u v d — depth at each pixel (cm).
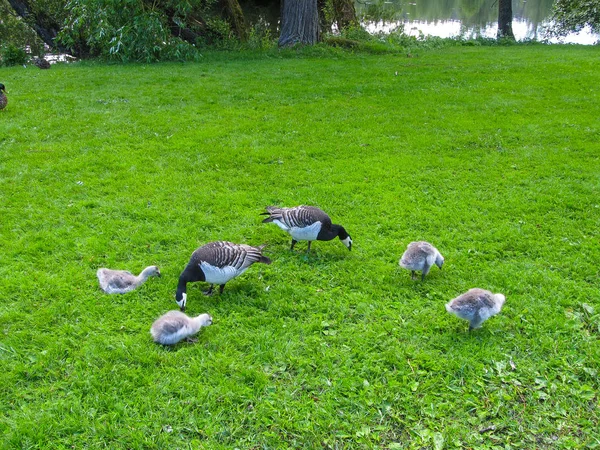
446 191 541
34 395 330
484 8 2328
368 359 354
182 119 723
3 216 482
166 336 354
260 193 533
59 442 309
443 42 1520
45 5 1327
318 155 623
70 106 771
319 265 434
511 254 448
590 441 316
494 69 1072
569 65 1108
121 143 638
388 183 554
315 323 377
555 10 1677
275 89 895
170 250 447
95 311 382
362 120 736
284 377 343
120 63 1116
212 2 1330
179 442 311
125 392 333
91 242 450
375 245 457
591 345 364
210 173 570
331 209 507
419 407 329
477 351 360
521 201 521
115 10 1085
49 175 555
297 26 1280
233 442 313
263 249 454
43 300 392
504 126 708
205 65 1095
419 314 386
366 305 394
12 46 1198
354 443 314
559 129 698
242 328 374
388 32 1583
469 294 370
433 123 724
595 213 502
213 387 336
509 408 330
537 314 385
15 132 659
